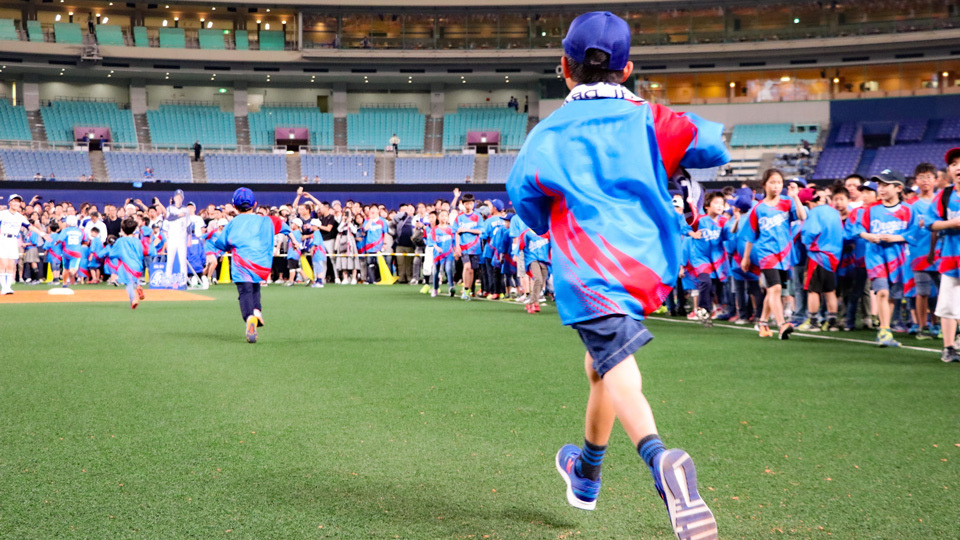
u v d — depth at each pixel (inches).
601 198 84.8
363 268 871.1
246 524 104.7
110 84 1710.1
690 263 433.4
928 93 1528.1
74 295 621.6
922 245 324.2
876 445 148.9
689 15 1617.9
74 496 116.4
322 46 1674.5
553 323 403.9
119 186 1213.1
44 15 1667.1
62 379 222.4
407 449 145.9
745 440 152.6
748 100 1622.8
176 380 222.4
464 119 1743.4
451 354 281.7
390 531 102.3
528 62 1675.7
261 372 238.2
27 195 1190.3
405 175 1588.3
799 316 410.0
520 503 114.4
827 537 100.6
